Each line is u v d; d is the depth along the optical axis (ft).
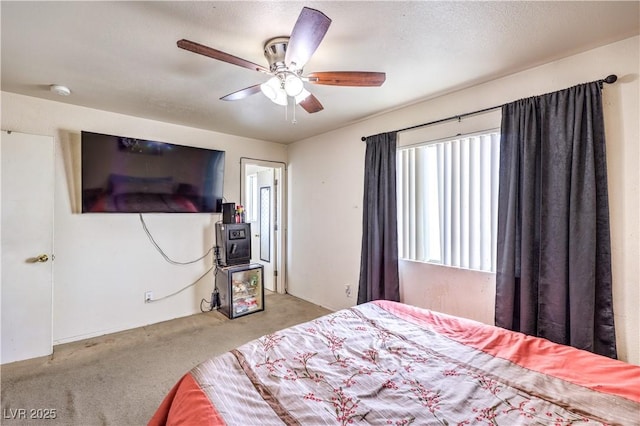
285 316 11.45
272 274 15.35
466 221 7.86
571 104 6.02
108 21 5.07
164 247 10.98
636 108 5.50
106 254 9.78
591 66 5.97
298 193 14.01
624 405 3.33
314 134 12.72
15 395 6.42
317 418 3.24
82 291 9.36
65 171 9.05
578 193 5.88
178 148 10.88
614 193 5.70
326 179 12.38
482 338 5.16
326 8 4.74
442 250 8.34
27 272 8.04
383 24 5.16
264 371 4.15
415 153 9.05
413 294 9.14
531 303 6.53
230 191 12.77
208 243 12.10
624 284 5.60
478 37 5.56
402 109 9.40
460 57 6.30
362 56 6.26
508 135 6.94
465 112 7.89
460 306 8.03
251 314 11.66
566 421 3.15
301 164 13.82
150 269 10.67
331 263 12.15
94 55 6.21
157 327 10.33
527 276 6.54
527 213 6.55
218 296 12.17
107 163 9.43
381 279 9.68
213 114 10.02
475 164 7.68
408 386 3.85
